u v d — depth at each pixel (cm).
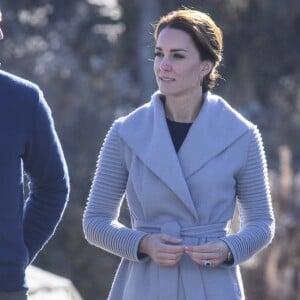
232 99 9612
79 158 7325
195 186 1590
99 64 9231
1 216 1495
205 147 1597
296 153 9525
